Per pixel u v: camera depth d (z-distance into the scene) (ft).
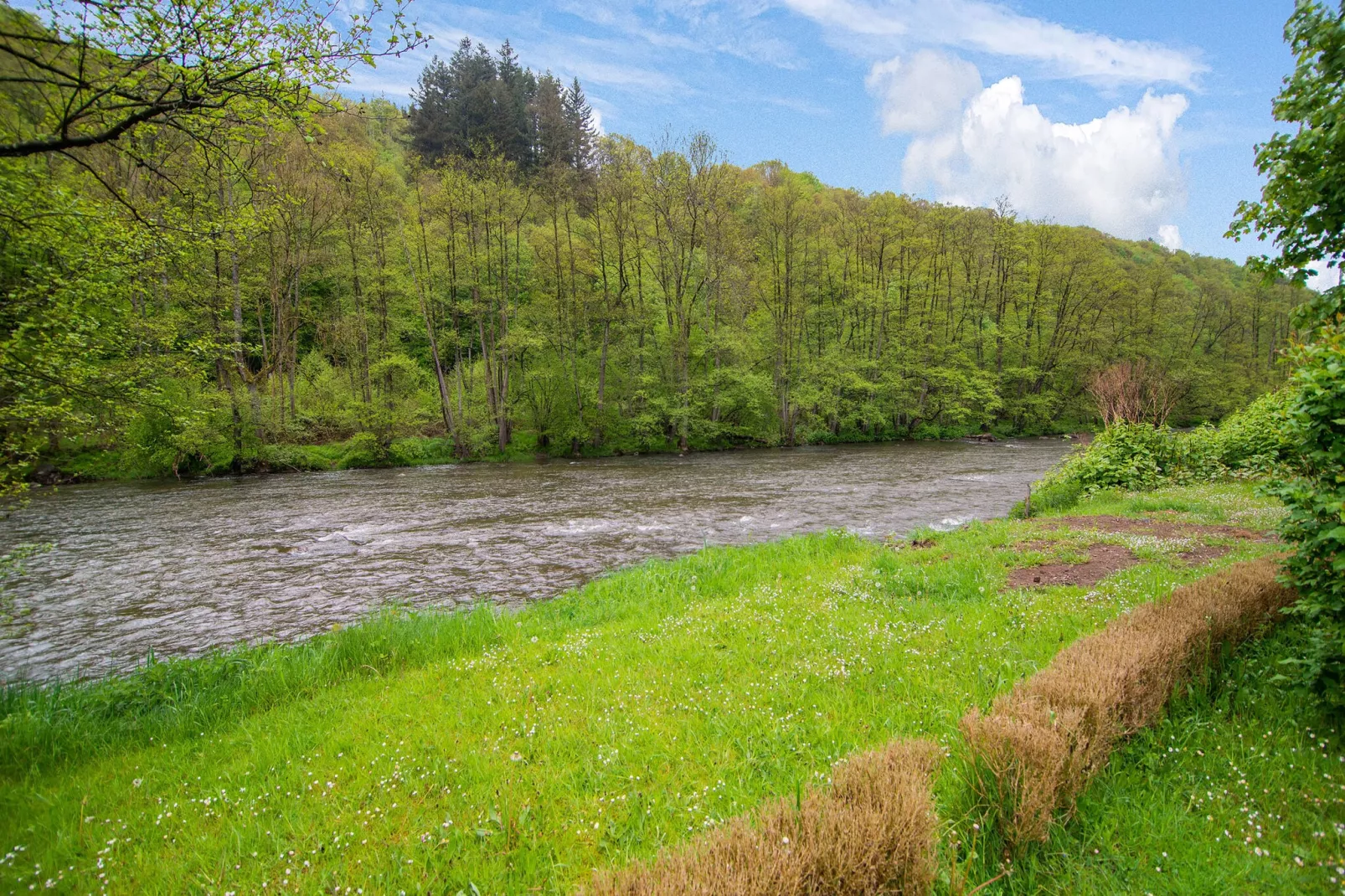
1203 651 16.74
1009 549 35.68
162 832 13.55
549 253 131.34
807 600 28.63
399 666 24.56
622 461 117.91
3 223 27.86
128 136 23.35
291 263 111.04
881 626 24.07
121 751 18.16
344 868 11.81
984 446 143.43
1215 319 202.28
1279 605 19.94
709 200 139.64
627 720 17.25
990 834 11.20
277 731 18.53
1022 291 184.34
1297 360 15.87
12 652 30.71
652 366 139.74
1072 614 23.39
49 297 30.78
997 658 19.70
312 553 49.73
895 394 165.78
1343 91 17.83
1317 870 10.15
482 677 21.81
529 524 60.34
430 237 128.16
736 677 20.15
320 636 28.35
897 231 165.78
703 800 13.26
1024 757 11.18
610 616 29.94
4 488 31.63
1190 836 11.25
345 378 129.70
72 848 12.98
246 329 103.96
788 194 151.12
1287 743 13.96
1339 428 14.48
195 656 30.12
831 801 10.02
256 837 12.94
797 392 150.00
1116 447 61.16
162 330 45.50
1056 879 10.42
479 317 129.70
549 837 12.55
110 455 90.02
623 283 139.95
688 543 52.34
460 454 119.44
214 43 20.02
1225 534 35.99
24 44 18.63
